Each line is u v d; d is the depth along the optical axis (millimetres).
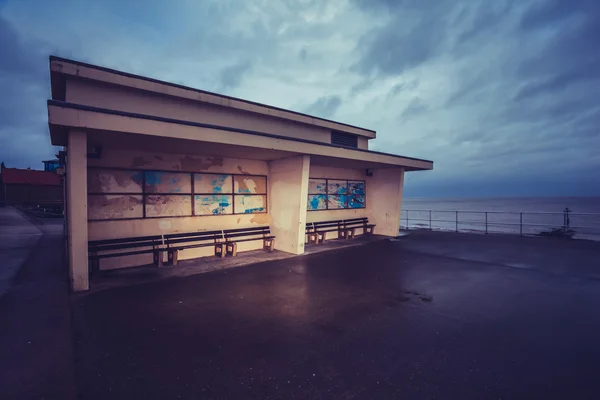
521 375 3146
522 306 5117
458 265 8156
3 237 13305
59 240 12539
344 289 6148
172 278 6945
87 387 2975
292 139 8383
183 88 9188
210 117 9914
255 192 10328
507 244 11336
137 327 4375
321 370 3279
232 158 9766
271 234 10523
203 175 9164
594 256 9039
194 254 8969
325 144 9344
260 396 2852
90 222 7391
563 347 3717
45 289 6074
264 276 7121
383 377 3137
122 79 8234
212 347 3801
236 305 5277
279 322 4566
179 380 3109
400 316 4758
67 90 7754
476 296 5664
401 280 6773
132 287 6277
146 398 2826
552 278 6816
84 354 3604
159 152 8359
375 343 3883
